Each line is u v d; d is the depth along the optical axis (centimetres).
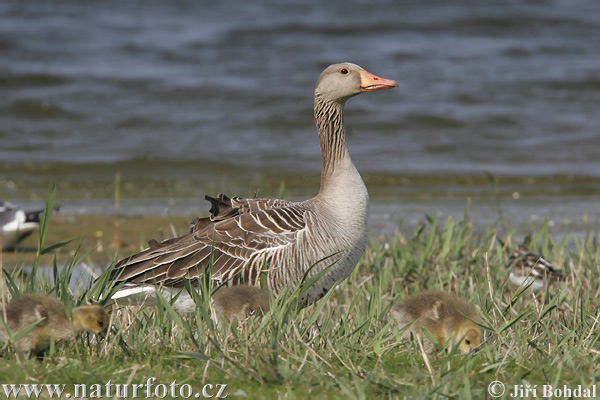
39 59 3406
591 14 4409
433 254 1145
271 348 648
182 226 1602
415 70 3341
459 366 647
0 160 2323
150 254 829
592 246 1316
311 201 878
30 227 1445
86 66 3341
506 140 2664
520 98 3095
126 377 615
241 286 756
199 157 2397
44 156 2377
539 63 3553
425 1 4906
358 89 913
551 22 4234
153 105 2928
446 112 2903
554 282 1038
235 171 2292
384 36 3900
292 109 2894
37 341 659
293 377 604
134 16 4359
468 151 2544
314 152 2478
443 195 2025
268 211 845
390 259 1151
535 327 764
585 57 3647
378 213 1752
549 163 2412
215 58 3509
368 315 808
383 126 2744
